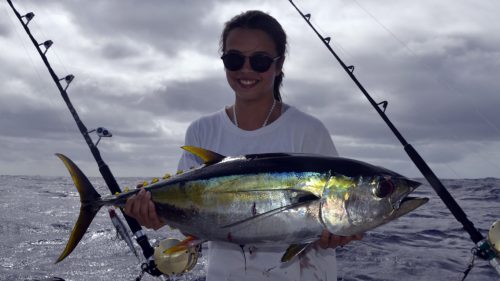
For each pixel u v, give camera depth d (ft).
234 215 2.78
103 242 11.63
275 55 3.32
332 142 3.49
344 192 2.64
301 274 3.25
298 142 3.31
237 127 3.41
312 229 2.67
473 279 7.28
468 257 8.86
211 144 3.48
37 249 10.89
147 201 2.97
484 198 23.93
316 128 3.39
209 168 2.93
